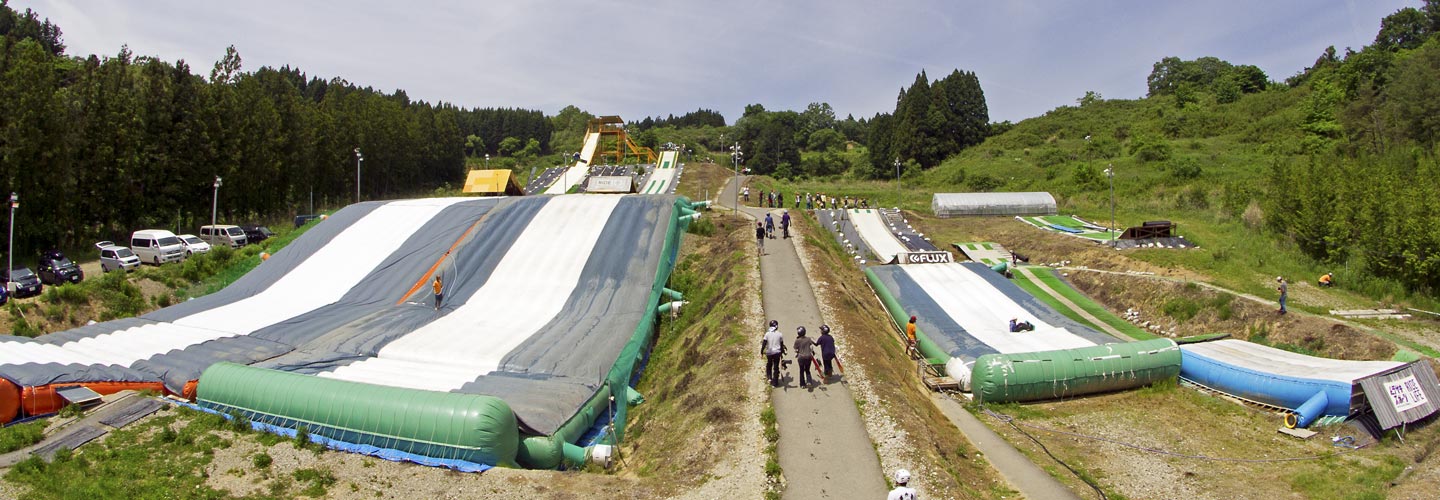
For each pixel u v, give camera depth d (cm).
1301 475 1853
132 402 2092
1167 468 1912
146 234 4356
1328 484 1781
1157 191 6975
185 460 1700
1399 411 2147
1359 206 3800
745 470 1553
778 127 14012
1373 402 2127
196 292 3712
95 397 2133
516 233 3769
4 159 4038
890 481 1503
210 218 5762
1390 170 4262
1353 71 8538
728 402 1891
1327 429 2173
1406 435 2120
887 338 2825
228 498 1529
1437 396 2266
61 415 2044
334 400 1828
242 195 5947
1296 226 4150
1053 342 2822
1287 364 2548
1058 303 3669
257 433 1845
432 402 1744
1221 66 13288
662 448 1797
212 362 2386
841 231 5172
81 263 4453
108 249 4075
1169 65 14012
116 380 2239
